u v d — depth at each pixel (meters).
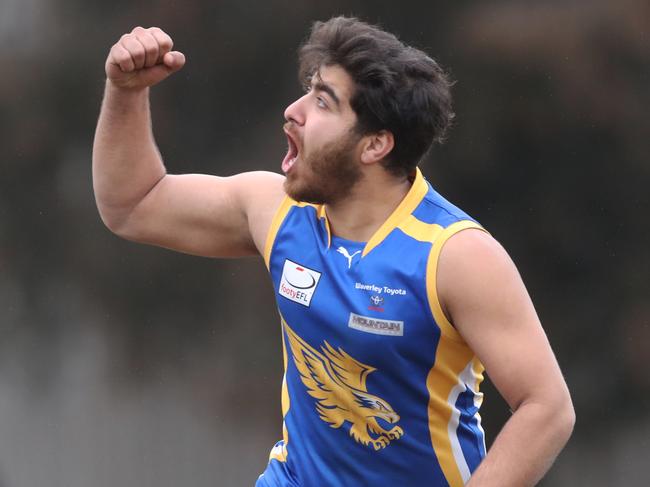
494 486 7.72
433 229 8.18
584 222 25.08
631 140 24.83
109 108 9.32
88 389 27.16
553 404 7.79
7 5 28.02
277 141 26.66
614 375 24.75
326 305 8.35
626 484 24.42
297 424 9.03
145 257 27.45
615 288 24.84
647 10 24.56
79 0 27.78
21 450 26.92
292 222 8.77
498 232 25.41
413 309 8.09
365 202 8.48
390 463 8.70
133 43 8.79
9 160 28.11
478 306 7.89
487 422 24.39
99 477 26.64
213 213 9.44
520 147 25.25
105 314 27.52
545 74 25.06
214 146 26.83
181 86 26.88
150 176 9.53
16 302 27.97
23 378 27.39
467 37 25.36
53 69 28.00
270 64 26.64
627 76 24.81
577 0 24.91
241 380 26.45
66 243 27.89
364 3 25.80
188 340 26.83
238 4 26.69
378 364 8.28
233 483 25.97
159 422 26.55
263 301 26.61
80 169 28.03
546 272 25.19
